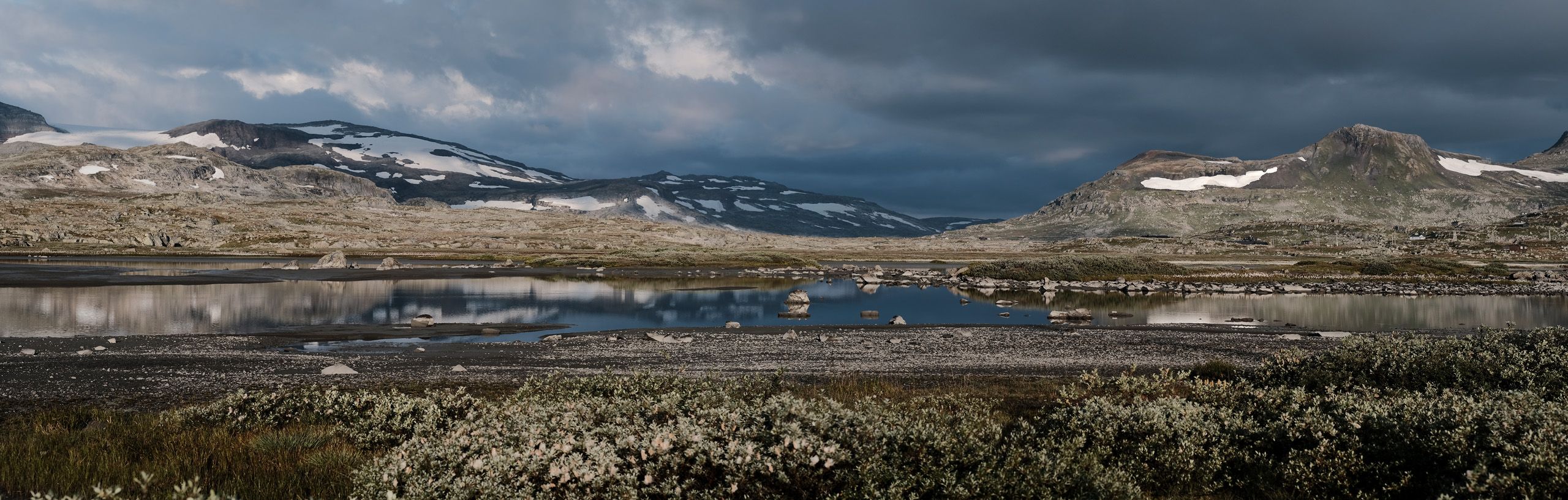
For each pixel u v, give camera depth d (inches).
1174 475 428.5
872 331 1585.9
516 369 1023.6
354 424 556.7
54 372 945.5
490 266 4726.9
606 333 1525.6
